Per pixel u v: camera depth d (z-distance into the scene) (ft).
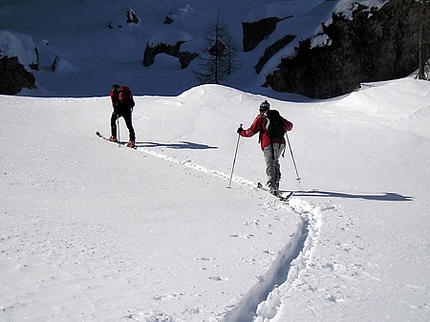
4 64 134.21
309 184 28.81
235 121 43.80
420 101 46.75
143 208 21.26
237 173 30.63
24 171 27.07
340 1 110.63
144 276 13.24
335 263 15.89
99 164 30.68
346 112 47.26
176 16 202.69
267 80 117.08
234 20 188.24
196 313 11.10
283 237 17.70
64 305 11.07
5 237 15.67
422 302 13.10
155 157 34.30
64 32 216.95
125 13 209.26
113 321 10.41
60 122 43.70
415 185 28.76
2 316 10.28
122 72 155.94
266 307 12.48
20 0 260.83
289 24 132.87
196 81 141.28
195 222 19.30
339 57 106.73
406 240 18.88
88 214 19.69
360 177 30.40
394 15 103.24
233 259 15.03
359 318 11.91
